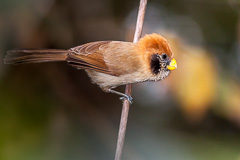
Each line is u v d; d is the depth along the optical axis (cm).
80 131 1001
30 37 1153
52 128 982
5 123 952
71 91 1127
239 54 1358
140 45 955
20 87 1065
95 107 1116
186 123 1163
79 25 1298
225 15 1360
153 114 1243
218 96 1069
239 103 1074
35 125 972
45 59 908
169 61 951
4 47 1108
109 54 959
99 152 970
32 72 1110
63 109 1049
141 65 948
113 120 1117
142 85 1334
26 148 918
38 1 1122
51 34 1212
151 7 1424
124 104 930
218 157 1000
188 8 1391
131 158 965
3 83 1058
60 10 1236
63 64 1162
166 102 1268
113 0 1353
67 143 959
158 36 960
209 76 1069
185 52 1113
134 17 1370
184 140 1038
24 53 899
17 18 1114
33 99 1042
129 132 1051
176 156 982
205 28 1379
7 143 916
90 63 946
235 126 1120
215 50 1361
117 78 981
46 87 1102
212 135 1093
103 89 1038
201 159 995
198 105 1054
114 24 1335
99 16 1320
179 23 1386
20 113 988
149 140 1020
